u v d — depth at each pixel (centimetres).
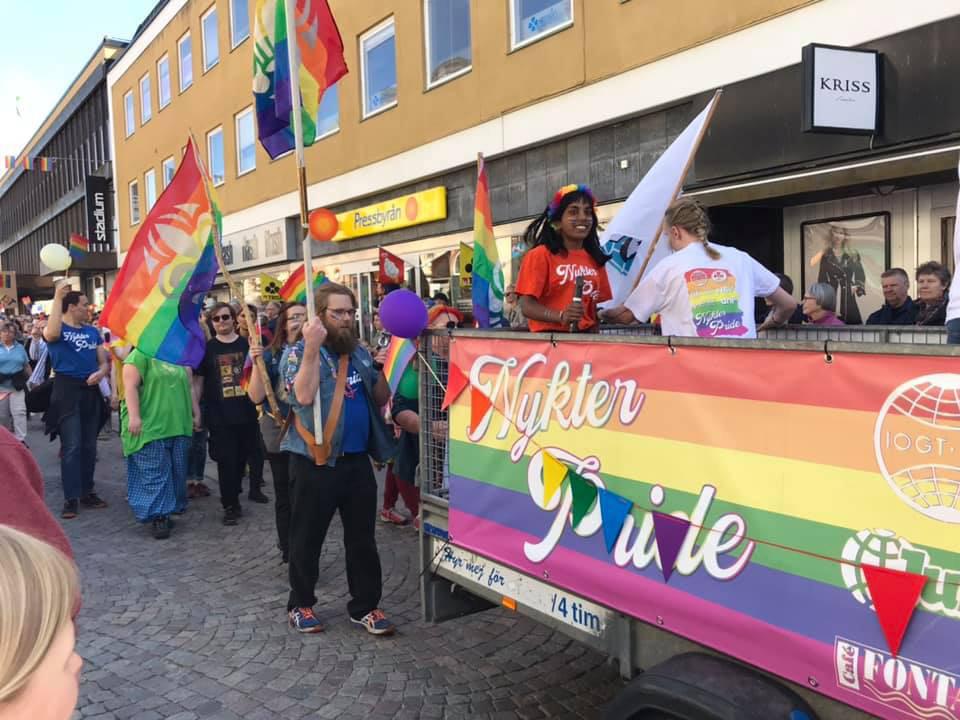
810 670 186
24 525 158
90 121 3045
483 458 293
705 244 313
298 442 396
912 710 166
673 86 812
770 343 191
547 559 264
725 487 204
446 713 331
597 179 935
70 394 670
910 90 613
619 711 216
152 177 2411
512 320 594
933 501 162
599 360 241
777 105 714
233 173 1884
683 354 214
